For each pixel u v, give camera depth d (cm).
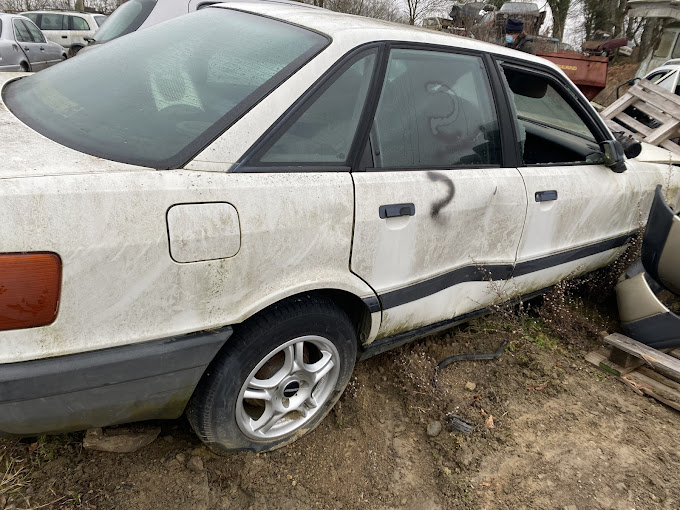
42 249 131
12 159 144
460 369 282
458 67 238
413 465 222
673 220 285
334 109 190
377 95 203
